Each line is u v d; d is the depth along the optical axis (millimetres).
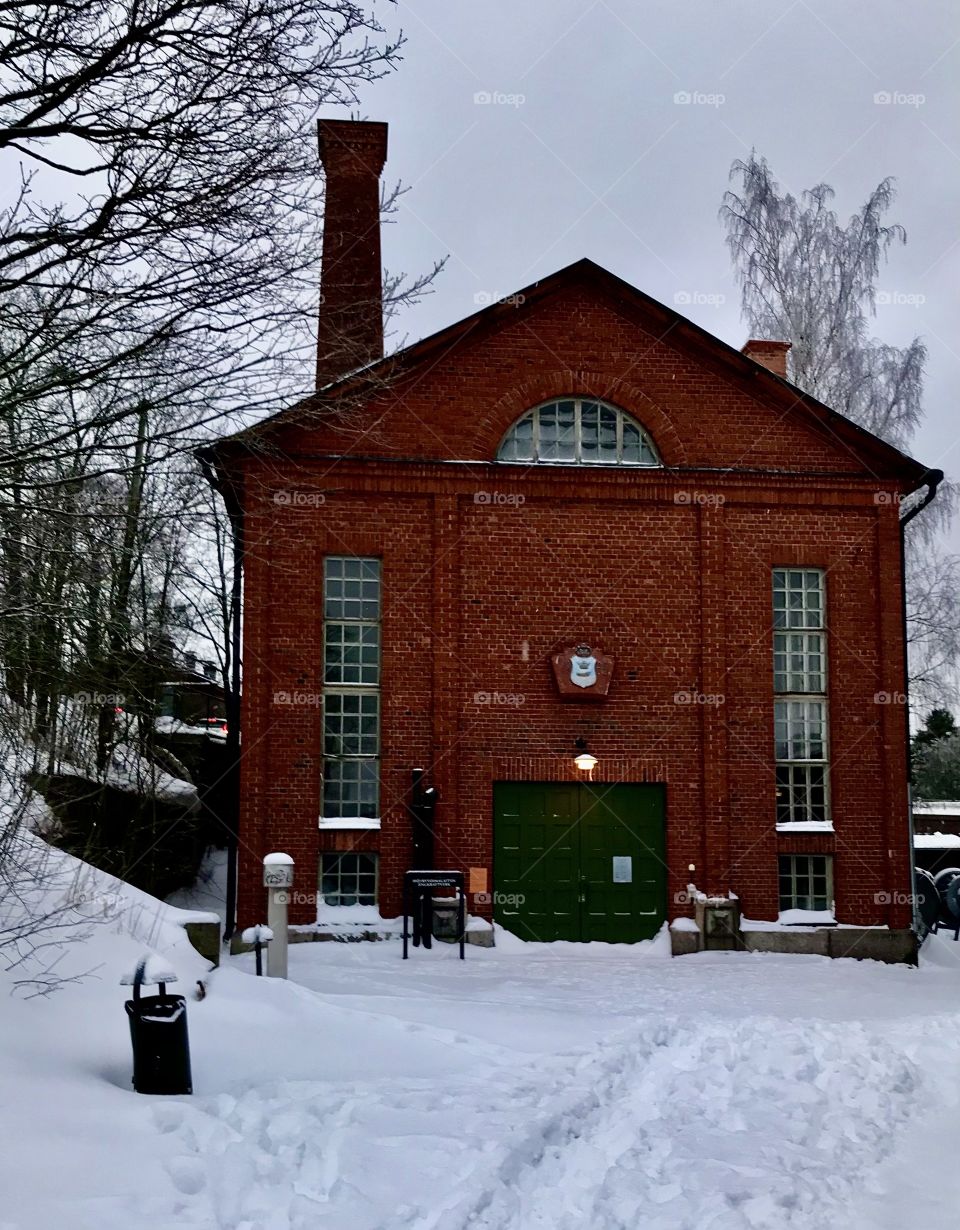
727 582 21484
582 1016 13461
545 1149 7469
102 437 11156
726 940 20359
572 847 20719
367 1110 7977
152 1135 6965
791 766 21422
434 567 20906
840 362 30688
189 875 25750
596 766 20766
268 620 20469
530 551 21156
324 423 14266
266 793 20156
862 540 21844
